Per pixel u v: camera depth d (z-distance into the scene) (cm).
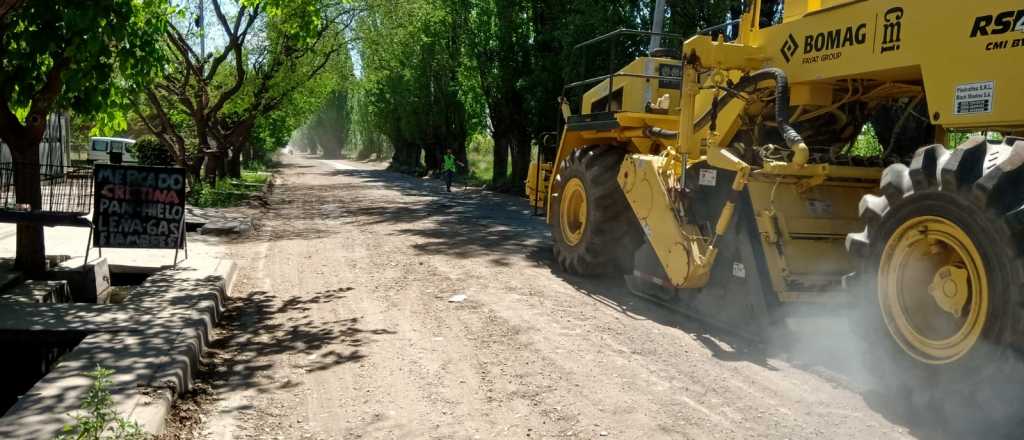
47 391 439
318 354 581
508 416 450
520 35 2561
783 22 648
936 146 439
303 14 1265
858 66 564
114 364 495
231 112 2536
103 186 881
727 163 620
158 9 885
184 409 457
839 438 413
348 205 2073
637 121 819
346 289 833
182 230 902
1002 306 388
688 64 673
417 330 648
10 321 602
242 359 570
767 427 430
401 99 4191
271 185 3009
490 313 705
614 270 884
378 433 426
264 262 1019
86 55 760
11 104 830
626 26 1866
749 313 611
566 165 941
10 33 777
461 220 1625
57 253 932
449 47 3150
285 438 419
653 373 527
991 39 459
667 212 687
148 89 1881
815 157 640
